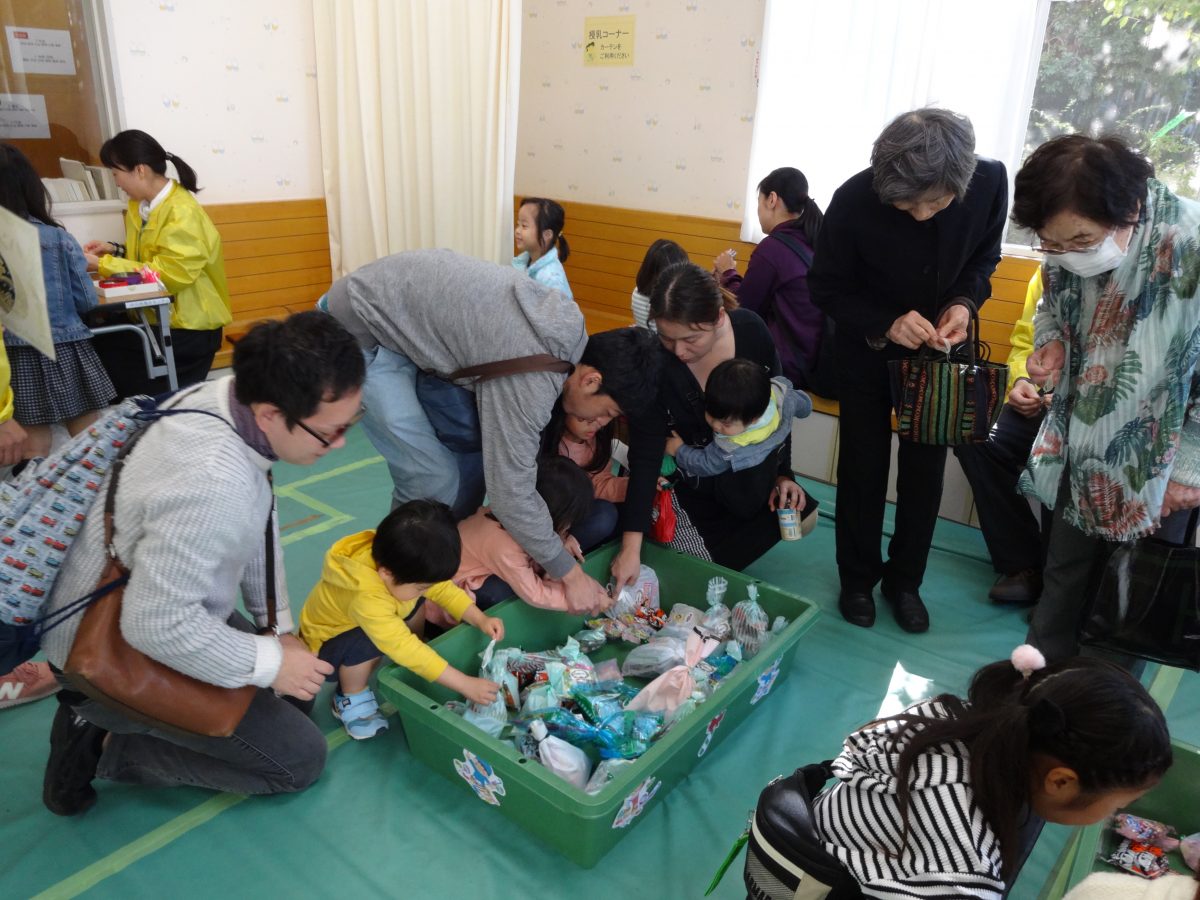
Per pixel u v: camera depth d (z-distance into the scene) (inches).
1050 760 39.9
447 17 150.3
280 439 51.1
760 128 140.2
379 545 66.9
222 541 52.2
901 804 42.9
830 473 135.5
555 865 65.3
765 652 78.1
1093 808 40.6
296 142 169.5
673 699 75.0
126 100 145.6
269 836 66.7
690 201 160.1
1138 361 63.4
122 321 131.3
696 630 87.1
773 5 132.5
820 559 114.7
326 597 73.2
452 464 81.7
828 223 85.7
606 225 171.8
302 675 60.6
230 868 63.6
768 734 80.7
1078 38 118.1
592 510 92.7
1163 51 113.1
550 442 82.9
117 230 147.9
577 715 73.0
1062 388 71.9
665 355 86.5
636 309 109.4
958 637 97.8
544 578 82.8
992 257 85.5
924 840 42.4
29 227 64.6
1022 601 104.5
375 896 61.9
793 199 124.0
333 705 80.4
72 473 52.6
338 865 64.4
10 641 53.6
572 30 165.5
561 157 175.8
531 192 183.2
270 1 157.5
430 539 66.2
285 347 47.3
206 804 69.6
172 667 54.5
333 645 74.8
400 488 83.9
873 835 45.4
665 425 87.7
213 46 152.9
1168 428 64.2
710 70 150.4
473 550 82.7
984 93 121.0
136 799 69.8
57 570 53.5
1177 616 67.7
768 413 88.3
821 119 135.5
